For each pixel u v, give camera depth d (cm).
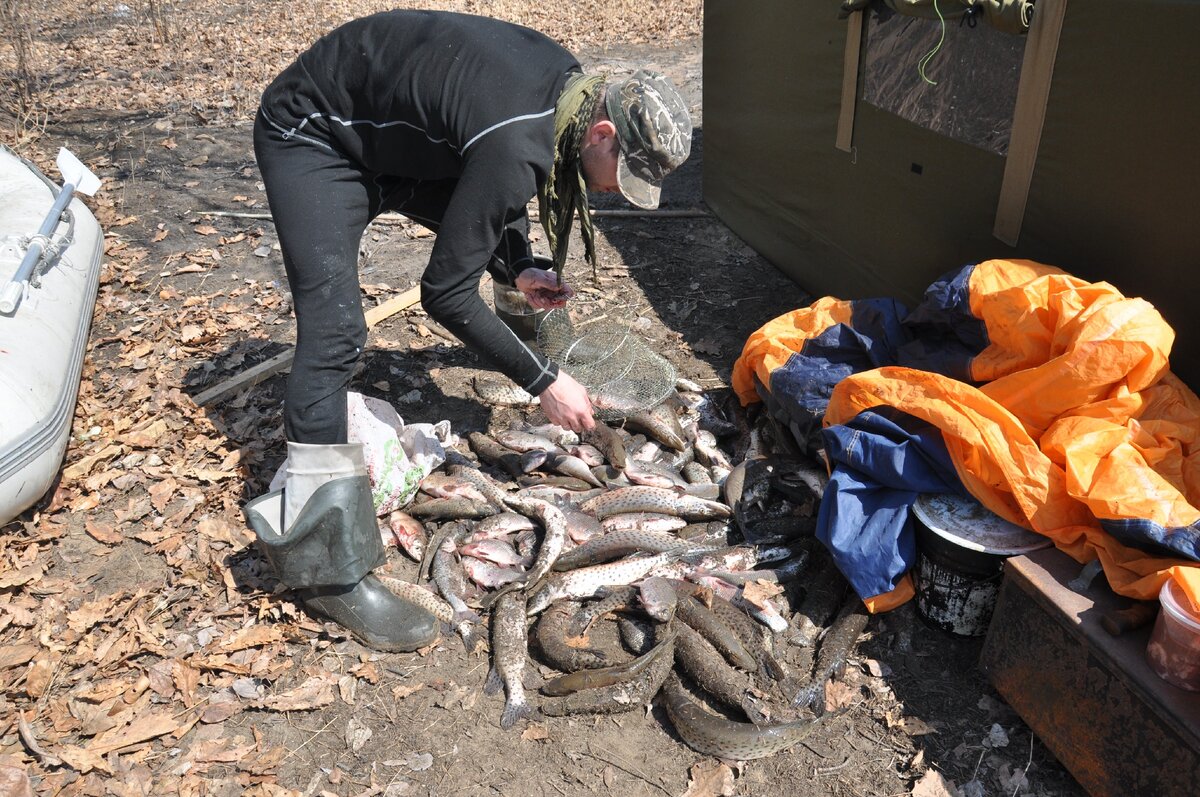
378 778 287
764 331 428
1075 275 373
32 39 1105
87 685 316
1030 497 295
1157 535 265
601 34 1208
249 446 435
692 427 432
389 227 682
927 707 305
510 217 286
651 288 588
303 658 327
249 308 570
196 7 1310
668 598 326
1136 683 244
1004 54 384
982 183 414
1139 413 300
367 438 372
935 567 314
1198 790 232
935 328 374
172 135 852
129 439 439
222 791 281
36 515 394
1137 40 320
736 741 286
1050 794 276
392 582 347
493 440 425
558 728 302
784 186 583
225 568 362
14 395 373
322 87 294
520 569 356
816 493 370
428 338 525
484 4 1335
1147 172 328
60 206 520
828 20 497
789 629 331
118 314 562
